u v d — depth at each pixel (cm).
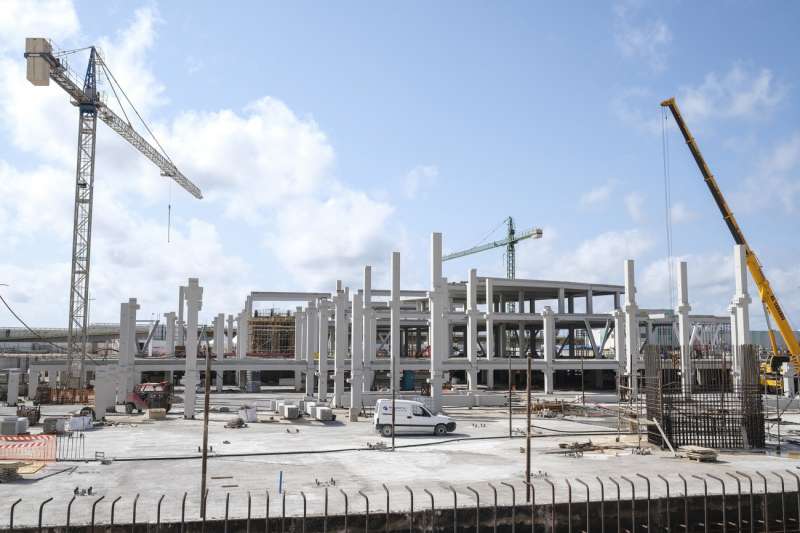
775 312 6438
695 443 3450
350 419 4759
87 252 8856
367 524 1895
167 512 2009
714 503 2166
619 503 2077
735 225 6512
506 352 12075
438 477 2611
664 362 3912
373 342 8156
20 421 3862
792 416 5516
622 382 6500
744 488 2428
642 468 2870
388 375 8750
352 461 2994
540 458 3117
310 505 2111
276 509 2058
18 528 1720
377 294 11475
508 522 1994
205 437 1891
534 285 10400
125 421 4631
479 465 2900
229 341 10869
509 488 2395
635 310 6269
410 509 1934
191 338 4866
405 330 11838
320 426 4419
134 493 2286
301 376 8844
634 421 3838
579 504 2058
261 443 3547
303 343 8731
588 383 10644
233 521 1833
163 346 12344
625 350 7056
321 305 6456
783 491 2186
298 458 3069
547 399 6588
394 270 5369
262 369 7938
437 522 1945
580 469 2830
